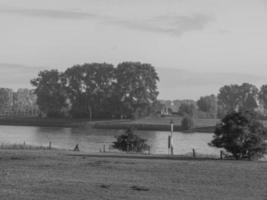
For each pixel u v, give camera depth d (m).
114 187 27.36
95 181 29.38
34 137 114.81
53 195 24.66
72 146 83.12
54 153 47.97
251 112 49.00
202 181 30.33
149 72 193.62
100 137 117.88
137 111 192.50
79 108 197.88
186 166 37.25
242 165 38.72
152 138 120.88
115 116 195.38
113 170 34.53
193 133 152.38
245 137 47.81
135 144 60.53
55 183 28.11
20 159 40.16
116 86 194.38
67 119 194.38
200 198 25.19
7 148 56.97
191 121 164.12
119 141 60.84
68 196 24.56
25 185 27.22
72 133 136.00
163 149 82.50
